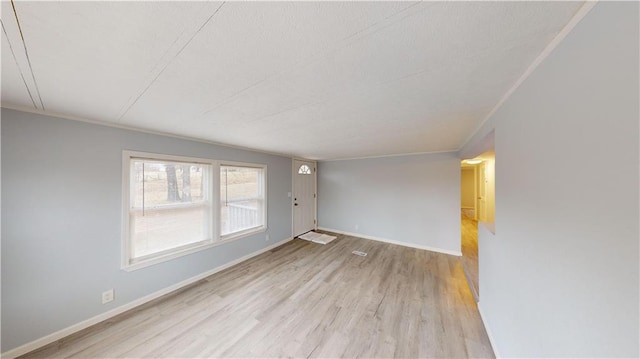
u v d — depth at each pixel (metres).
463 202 9.00
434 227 4.04
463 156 3.41
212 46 0.88
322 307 2.28
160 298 2.45
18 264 1.66
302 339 1.83
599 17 0.64
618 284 0.60
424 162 4.14
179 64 1.03
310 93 1.39
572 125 0.77
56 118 1.82
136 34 0.80
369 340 1.82
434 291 2.62
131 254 2.31
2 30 0.75
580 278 0.75
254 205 3.87
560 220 0.85
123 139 2.21
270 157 4.18
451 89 1.33
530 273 1.11
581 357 0.74
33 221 1.72
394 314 2.17
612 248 0.62
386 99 1.49
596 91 0.66
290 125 2.18
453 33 0.81
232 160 3.40
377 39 0.84
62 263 1.85
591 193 0.69
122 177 2.20
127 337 1.84
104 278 2.08
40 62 1.00
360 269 3.24
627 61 0.55
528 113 1.11
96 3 0.64
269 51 0.93
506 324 1.45
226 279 2.93
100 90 1.34
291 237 4.72
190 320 2.07
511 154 1.35
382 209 4.62
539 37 0.83
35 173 1.73
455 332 1.91
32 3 0.64
